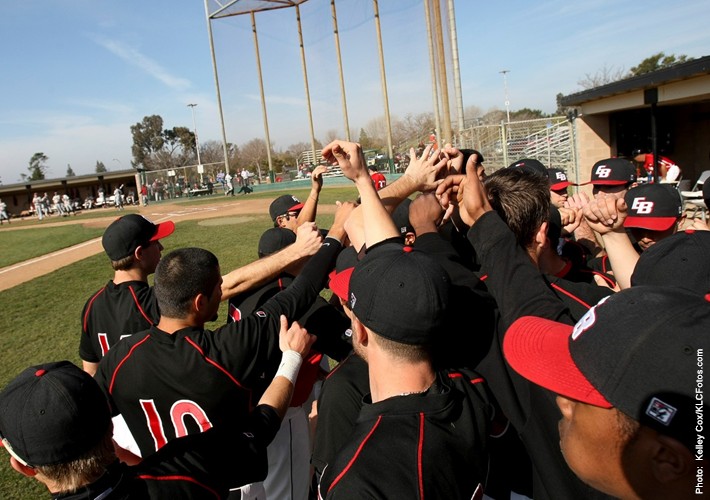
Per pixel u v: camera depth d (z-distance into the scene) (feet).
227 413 6.30
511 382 4.83
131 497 4.30
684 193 29.37
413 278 3.99
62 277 36.09
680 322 2.58
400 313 3.92
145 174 116.98
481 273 6.29
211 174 126.93
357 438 3.88
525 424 4.62
